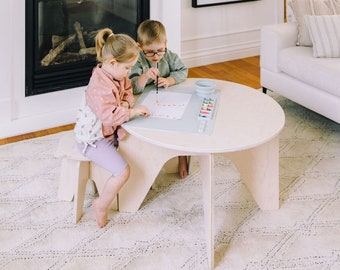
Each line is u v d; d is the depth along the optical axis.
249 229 2.09
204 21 4.27
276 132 1.87
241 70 4.23
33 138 2.95
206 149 1.74
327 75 2.83
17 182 2.45
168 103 2.12
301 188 2.40
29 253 1.94
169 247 1.98
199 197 2.34
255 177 2.16
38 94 2.99
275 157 2.13
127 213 2.21
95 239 2.03
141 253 1.94
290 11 3.43
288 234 2.05
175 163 2.53
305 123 3.15
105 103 1.92
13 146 2.83
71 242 2.01
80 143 2.03
